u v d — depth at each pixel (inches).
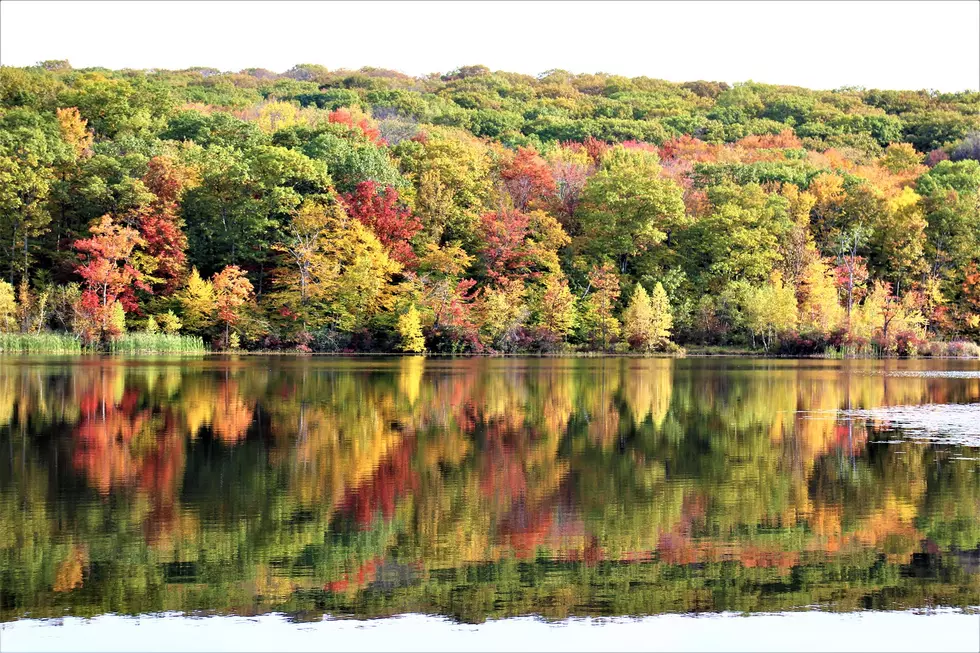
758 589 751.1
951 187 5433.1
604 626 681.6
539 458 1241.4
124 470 1130.7
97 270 3599.9
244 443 1323.8
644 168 4960.6
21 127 4146.2
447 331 4042.8
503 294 4126.5
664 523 925.2
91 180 3868.1
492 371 2751.0
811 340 4338.1
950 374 2755.9
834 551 840.3
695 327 4434.1
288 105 6373.0
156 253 3937.0
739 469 1178.0
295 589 741.3
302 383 2201.0
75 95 5187.0
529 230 4606.3
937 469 1179.3
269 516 933.8
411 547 843.4
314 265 4025.6
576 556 824.3
